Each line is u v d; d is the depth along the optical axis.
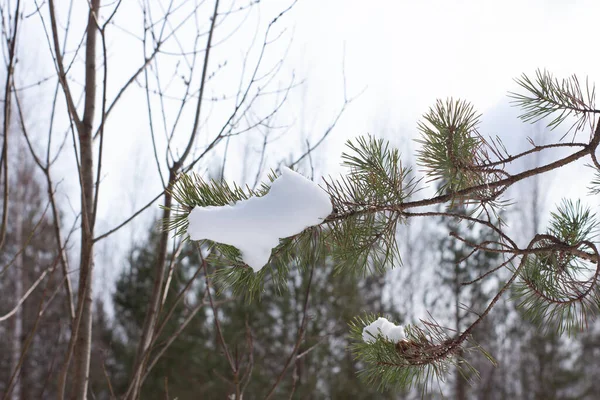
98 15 1.43
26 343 1.35
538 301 1.12
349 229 0.96
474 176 1.02
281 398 4.79
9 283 6.00
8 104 1.36
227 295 4.43
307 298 1.57
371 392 4.49
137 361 1.38
